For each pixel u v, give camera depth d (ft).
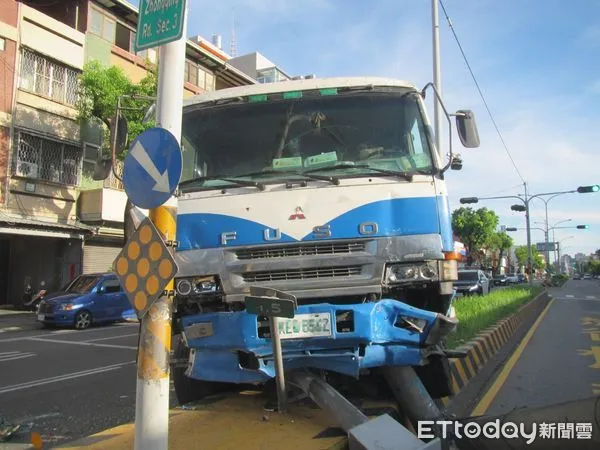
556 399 21.57
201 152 16.17
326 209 14.35
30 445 16.79
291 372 14.67
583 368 27.84
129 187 12.10
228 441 12.30
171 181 11.50
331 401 13.23
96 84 67.00
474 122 16.88
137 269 11.60
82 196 73.77
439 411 14.43
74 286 57.82
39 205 68.69
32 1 77.30
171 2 12.46
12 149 65.36
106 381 26.63
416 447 11.30
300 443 12.05
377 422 12.07
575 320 54.80
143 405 11.12
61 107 71.20
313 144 15.89
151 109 19.24
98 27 77.97
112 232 77.20
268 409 14.78
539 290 93.09
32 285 75.36
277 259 14.23
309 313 13.51
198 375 14.37
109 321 56.75
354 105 16.20
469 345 27.37
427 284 14.33
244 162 15.85
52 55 69.72
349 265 14.07
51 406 21.83
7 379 27.22
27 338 45.32
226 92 16.97
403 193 14.48
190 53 96.43
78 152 73.51
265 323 13.75
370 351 13.71
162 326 11.36
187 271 14.49
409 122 15.85
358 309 13.48
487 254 250.98
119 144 16.89
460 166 15.19
